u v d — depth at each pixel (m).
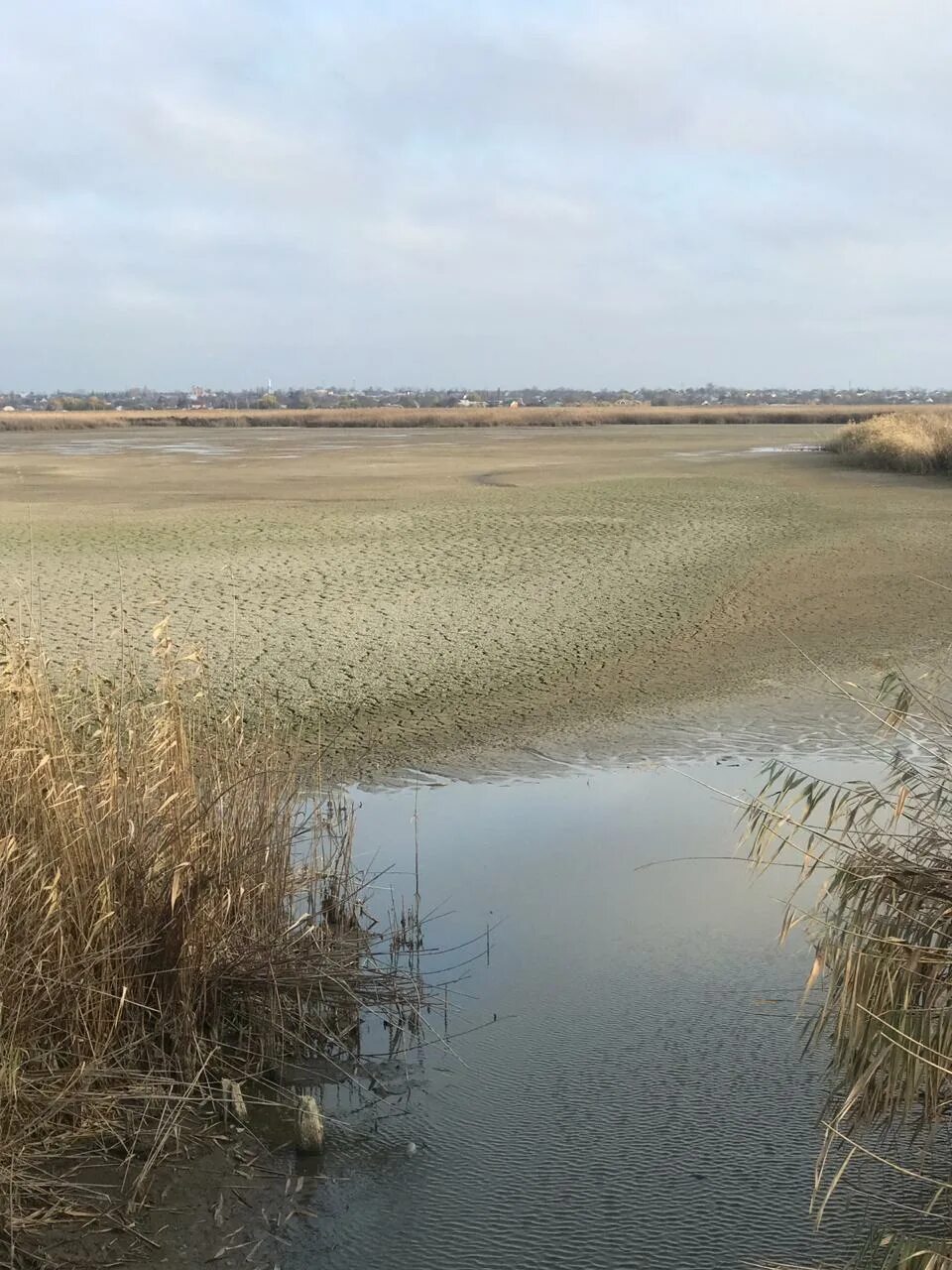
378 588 15.66
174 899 4.51
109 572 16.75
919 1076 3.40
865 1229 3.84
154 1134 4.23
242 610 14.10
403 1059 4.86
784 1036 5.02
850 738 9.35
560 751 9.23
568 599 15.08
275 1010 4.86
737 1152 4.24
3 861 4.24
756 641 12.88
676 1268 3.69
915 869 3.66
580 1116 4.46
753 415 106.94
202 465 43.28
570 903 6.38
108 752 4.96
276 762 5.97
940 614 14.01
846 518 23.28
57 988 4.29
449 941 5.90
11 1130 3.89
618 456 46.56
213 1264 3.65
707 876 6.76
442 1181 4.09
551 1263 3.71
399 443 64.12
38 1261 3.59
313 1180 4.09
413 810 7.93
